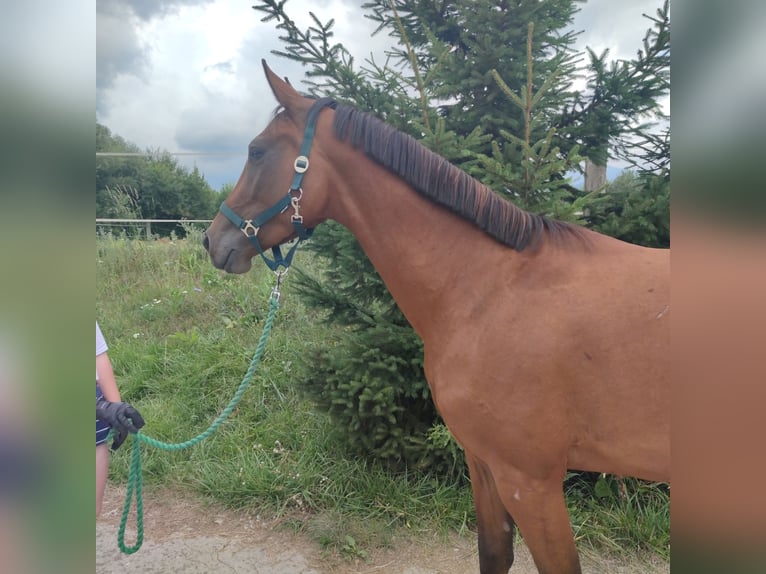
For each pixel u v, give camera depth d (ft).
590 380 4.29
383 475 8.86
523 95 7.01
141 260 19.99
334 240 8.75
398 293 5.28
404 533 7.89
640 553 7.41
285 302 15.81
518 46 8.50
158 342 14.38
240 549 7.61
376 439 8.65
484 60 8.37
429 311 5.09
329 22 8.12
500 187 7.70
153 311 16.39
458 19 8.91
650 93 8.38
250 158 5.37
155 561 7.34
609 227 7.88
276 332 14.30
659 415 4.13
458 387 4.71
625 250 4.67
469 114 8.57
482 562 5.69
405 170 5.02
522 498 4.58
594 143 8.94
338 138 5.15
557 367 4.34
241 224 5.36
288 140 5.23
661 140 8.53
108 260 19.74
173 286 18.08
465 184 4.95
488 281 4.77
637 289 4.30
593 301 4.36
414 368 8.40
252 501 8.61
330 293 9.00
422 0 8.95
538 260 4.74
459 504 8.28
